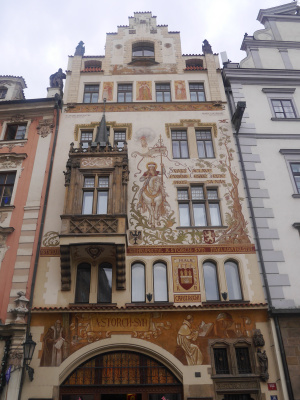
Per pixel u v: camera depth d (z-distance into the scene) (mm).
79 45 23031
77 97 20609
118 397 13133
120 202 15453
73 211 15273
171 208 16734
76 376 13383
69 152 16688
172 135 19281
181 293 14672
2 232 16094
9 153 18312
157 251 15562
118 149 16797
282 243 15844
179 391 13156
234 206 16828
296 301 14500
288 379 12883
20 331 13648
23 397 12602
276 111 20266
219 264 15344
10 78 22938
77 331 13859
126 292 14672
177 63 22031
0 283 14906
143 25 23656
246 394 13055
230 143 18828
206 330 13969
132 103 20172
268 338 13875
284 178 17688
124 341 13688
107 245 14641
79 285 15000
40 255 15406
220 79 21312
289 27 23938
